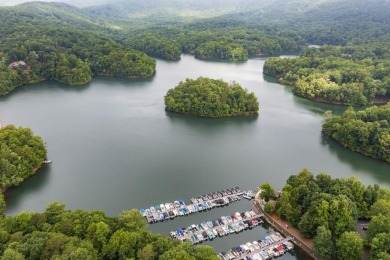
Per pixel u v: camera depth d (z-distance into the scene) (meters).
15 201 176.12
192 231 154.12
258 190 190.38
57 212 138.88
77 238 120.31
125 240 123.25
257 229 160.62
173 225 160.88
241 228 158.00
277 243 147.75
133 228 133.12
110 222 134.12
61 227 127.50
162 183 196.25
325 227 138.62
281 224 158.62
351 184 162.38
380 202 148.50
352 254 128.12
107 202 177.25
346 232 133.12
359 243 128.50
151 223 161.62
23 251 112.44
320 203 145.50
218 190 191.00
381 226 133.00
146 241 127.62
